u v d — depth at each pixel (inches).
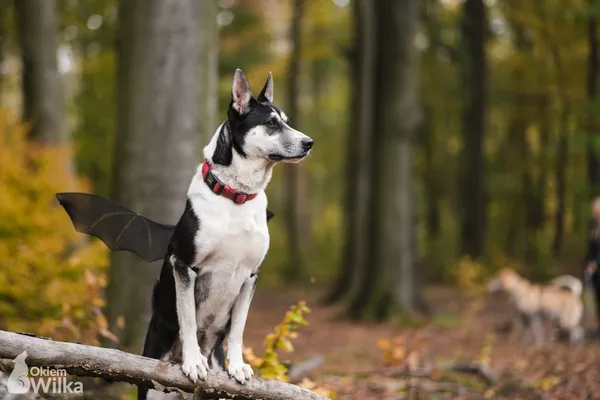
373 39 603.2
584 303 507.5
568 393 278.2
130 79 273.9
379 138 573.3
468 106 922.1
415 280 572.1
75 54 866.1
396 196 568.1
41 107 518.0
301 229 1323.8
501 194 1162.0
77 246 370.9
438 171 1108.5
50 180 375.6
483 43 898.1
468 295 719.1
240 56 892.6
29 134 514.0
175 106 272.2
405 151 571.2
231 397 164.1
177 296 165.3
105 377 157.8
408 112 569.6
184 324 164.4
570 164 1167.0
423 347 334.0
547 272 925.2
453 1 1012.5
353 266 647.1
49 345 152.2
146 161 270.7
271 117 166.7
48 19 522.9
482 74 904.3
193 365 161.5
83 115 849.5
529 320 433.1
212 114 281.9
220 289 169.3
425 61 954.1
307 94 1406.3
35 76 518.3
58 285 275.0
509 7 895.7
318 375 295.3
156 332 179.3
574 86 901.8
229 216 163.8
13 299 271.0
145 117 271.6
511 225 1200.2
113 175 281.0
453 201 1146.7
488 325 512.4
